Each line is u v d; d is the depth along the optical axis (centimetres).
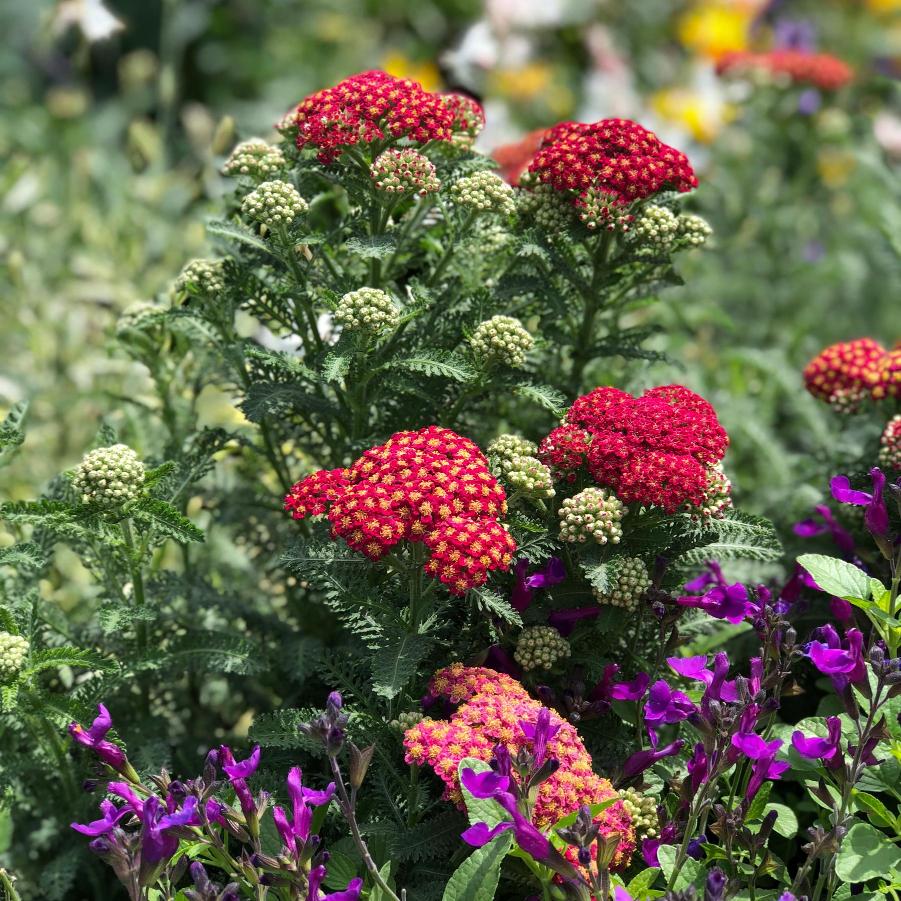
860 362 167
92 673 164
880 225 187
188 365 171
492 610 157
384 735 155
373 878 149
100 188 198
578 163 159
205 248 174
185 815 144
